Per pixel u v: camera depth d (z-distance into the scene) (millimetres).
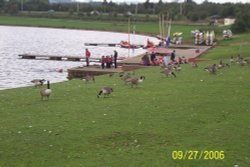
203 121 23609
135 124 23031
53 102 29406
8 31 173000
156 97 30406
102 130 21953
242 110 26219
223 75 41781
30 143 20078
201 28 148000
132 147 19438
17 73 59344
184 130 21906
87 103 28750
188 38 123125
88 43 122438
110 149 19203
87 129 22172
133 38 150250
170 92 32438
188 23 184125
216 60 60219
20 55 79438
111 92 31672
